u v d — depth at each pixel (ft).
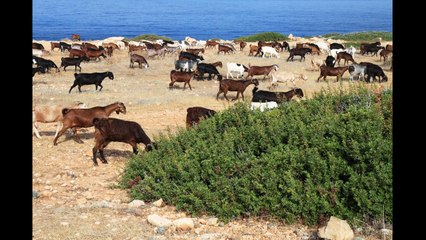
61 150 43.34
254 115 34.94
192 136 34.91
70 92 75.61
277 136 30.12
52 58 120.78
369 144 24.86
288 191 24.56
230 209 25.32
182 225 23.54
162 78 93.45
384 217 22.63
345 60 113.80
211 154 29.68
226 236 22.67
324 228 21.24
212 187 27.43
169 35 343.05
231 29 415.23
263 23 506.89
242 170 27.78
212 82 90.99
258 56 131.23
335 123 28.84
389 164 23.98
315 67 106.11
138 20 515.50
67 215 25.63
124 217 25.40
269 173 26.21
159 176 30.32
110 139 38.58
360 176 24.27
